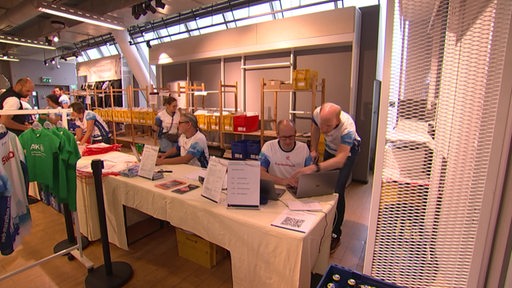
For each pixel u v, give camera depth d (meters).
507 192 0.91
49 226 2.86
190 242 2.22
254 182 1.60
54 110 2.23
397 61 1.04
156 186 1.97
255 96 5.12
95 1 5.18
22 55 10.06
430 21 0.98
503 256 0.94
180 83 5.37
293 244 1.31
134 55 6.91
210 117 4.60
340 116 2.38
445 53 0.97
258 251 1.43
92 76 8.59
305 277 1.39
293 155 2.17
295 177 1.98
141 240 2.56
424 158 1.06
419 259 1.12
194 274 2.10
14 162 1.68
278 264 1.37
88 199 2.37
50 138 1.90
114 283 1.95
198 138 2.69
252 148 4.12
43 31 6.74
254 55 5.04
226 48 5.02
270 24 4.47
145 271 2.13
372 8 4.11
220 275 2.09
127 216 2.52
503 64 0.86
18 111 2.06
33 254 2.38
